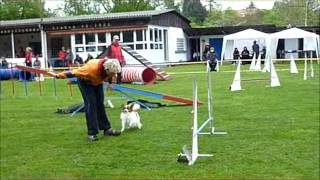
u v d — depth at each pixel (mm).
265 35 32719
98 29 35781
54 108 12664
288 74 23234
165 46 39844
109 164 6609
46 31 36906
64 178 5996
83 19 35969
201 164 6438
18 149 7707
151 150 7332
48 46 40312
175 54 41250
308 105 11680
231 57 42250
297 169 6109
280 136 8070
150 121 9922
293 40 39781
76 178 5984
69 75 8062
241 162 6488
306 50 34562
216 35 43281
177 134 8500
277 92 14953
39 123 10250
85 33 36156
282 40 39969
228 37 34156
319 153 6875
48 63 35375
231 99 13453
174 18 41438
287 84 17609
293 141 7668
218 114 10633
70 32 36375
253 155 6844
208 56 27938
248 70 27250
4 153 7445
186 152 6613
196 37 43938
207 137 8141
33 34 40156
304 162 6426
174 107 11961
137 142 7918
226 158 6711
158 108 11820
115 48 19922
